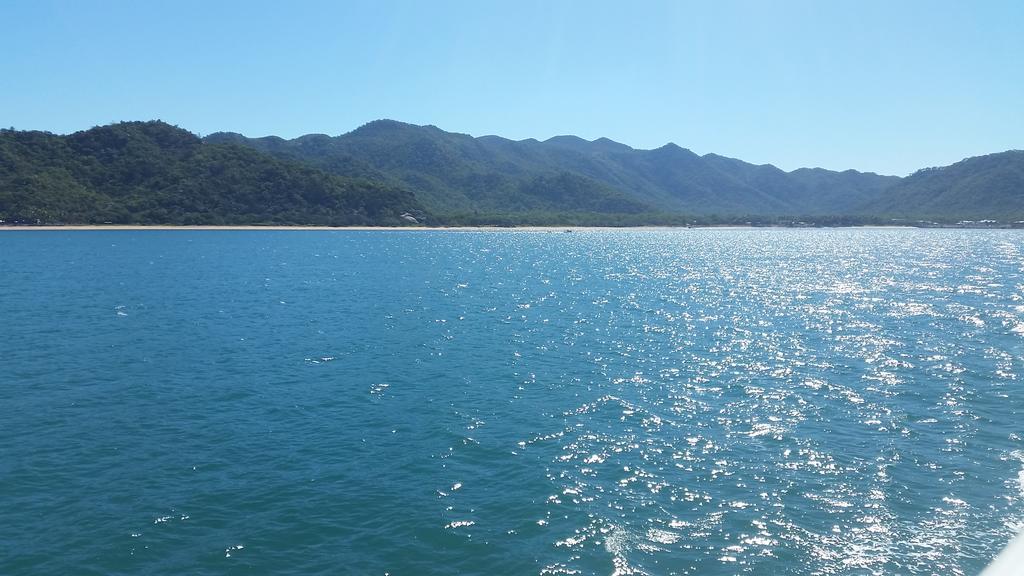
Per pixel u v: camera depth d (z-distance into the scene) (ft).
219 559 59.36
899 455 81.71
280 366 128.77
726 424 93.86
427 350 143.74
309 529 64.54
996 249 526.98
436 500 70.54
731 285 270.87
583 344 149.89
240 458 81.87
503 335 160.97
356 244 534.78
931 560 58.59
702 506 68.85
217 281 271.69
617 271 335.88
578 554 59.93
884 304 211.00
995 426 91.97
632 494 71.61
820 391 109.91
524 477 76.02
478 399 106.73
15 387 111.75
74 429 91.66
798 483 74.02
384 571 57.41
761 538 62.44
